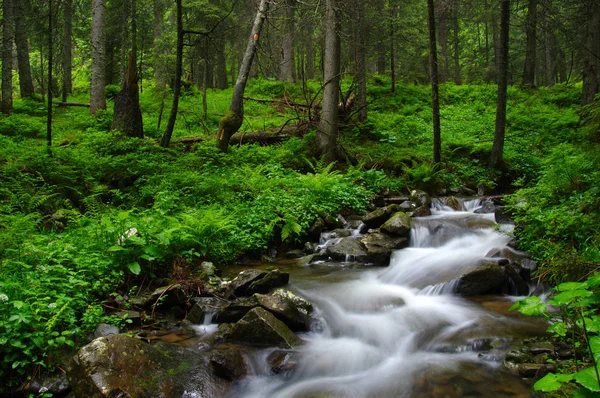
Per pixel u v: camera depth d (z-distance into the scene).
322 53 19.41
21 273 5.25
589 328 2.93
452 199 11.87
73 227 7.85
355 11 15.99
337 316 5.92
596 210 6.93
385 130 17.98
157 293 5.88
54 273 5.50
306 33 20.67
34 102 18.89
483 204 11.45
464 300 6.43
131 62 12.71
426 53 26.45
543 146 16.38
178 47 11.84
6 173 9.02
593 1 16.78
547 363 4.27
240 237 8.24
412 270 7.59
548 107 22.14
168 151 12.14
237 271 7.55
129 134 12.74
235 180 10.54
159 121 15.69
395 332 5.50
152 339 5.16
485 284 6.62
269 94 24.03
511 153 15.16
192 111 19.55
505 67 14.13
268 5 13.80
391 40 21.88
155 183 10.12
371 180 12.59
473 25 42.28
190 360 4.48
